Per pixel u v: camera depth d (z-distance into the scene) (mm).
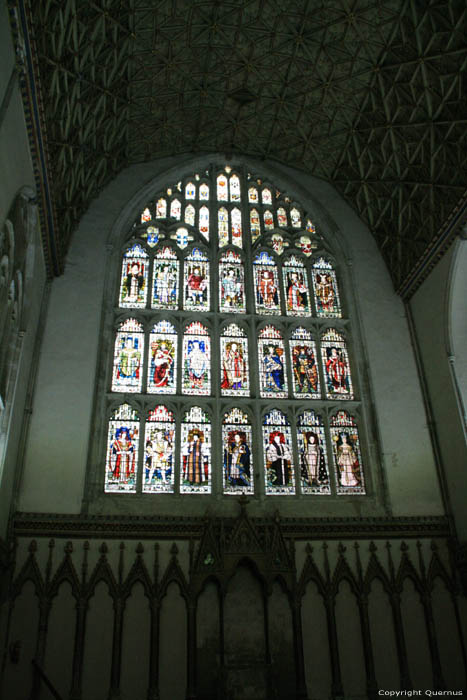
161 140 25062
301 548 19016
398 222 23438
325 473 20812
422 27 18750
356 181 24984
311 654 17672
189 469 20078
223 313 22984
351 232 25422
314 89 23016
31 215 17250
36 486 18656
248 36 21469
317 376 22594
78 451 19391
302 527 19250
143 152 25203
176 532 18672
